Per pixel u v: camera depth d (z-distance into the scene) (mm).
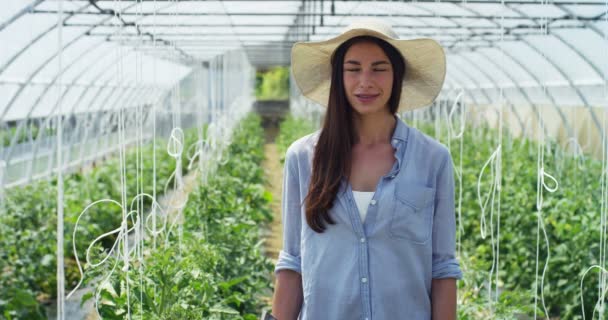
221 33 16094
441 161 2637
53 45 9094
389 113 2670
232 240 6750
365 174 2613
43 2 7406
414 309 2580
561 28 9531
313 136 2746
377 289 2553
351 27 2564
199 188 7426
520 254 7672
